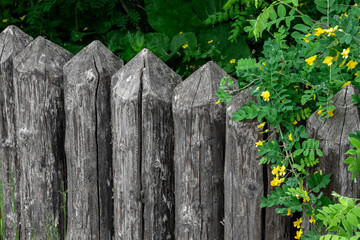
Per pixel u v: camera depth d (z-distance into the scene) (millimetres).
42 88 2984
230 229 2490
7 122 3293
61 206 3145
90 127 2824
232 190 2436
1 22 5527
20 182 3289
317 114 2225
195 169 2521
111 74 2793
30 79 2998
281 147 2305
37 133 3062
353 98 2141
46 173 3100
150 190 2686
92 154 2861
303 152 2207
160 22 5008
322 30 2166
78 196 2959
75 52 5293
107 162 2869
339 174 2197
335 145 2180
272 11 2381
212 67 2512
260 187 2363
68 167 2992
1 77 3232
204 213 2562
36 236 3248
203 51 4715
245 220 2432
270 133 2301
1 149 3367
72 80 2818
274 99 2236
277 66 2266
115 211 2859
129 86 2629
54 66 2980
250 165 2354
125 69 2686
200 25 4910
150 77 2596
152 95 2568
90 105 2795
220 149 2488
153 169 2656
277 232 2406
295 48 2391
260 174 2352
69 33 5566
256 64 2361
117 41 5262
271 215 2391
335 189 2221
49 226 3156
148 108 2584
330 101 2164
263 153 2242
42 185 3127
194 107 2451
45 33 5488
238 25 4422
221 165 2508
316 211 2242
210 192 2533
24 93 3047
